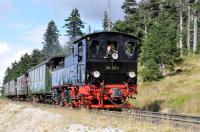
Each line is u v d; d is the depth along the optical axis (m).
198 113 26.58
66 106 29.30
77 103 26.44
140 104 34.44
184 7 86.31
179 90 42.44
